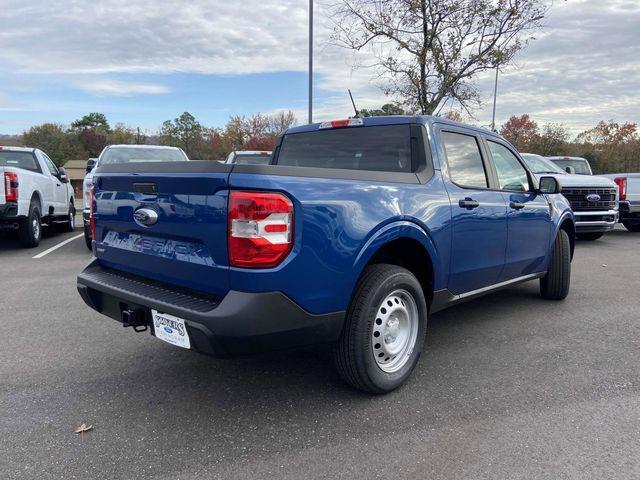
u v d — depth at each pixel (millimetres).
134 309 3168
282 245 2656
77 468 2535
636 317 5180
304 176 2838
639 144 56281
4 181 8836
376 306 3152
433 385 3516
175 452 2684
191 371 3760
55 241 11125
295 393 3393
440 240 3629
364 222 3033
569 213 5734
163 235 3055
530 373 3727
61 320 4992
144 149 10078
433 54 11664
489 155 4480
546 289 5762
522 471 2506
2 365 3848
